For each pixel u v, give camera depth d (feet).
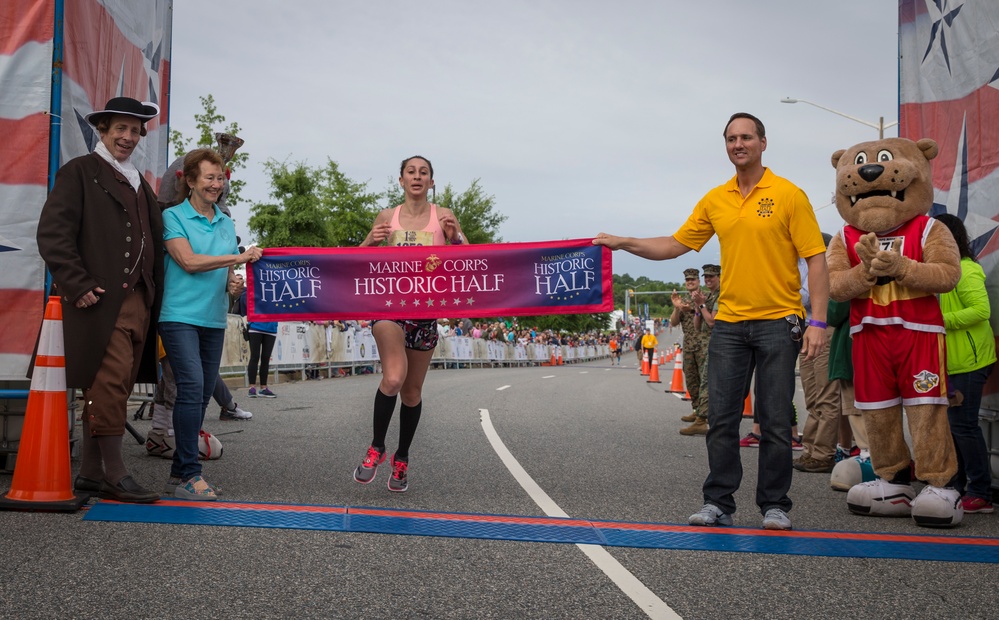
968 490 18.61
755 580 12.28
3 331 17.78
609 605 10.86
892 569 13.12
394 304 18.74
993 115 19.60
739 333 16.25
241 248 25.18
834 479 21.06
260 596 10.71
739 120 16.10
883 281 17.60
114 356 15.51
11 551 12.17
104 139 16.06
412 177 18.88
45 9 18.07
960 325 17.85
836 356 21.75
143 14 24.62
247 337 42.11
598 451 26.45
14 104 17.92
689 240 17.51
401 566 12.37
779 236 15.94
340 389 49.52
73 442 19.89
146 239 16.08
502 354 129.59
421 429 30.55
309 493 17.63
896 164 17.49
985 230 19.88
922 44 23.12
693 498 18.72
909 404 17.33
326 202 148.05
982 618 10.76
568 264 18.95
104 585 10.84
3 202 17.80
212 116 99.60
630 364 174.50
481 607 10.64
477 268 18.84
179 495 16.42
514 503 17.47
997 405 19.08
